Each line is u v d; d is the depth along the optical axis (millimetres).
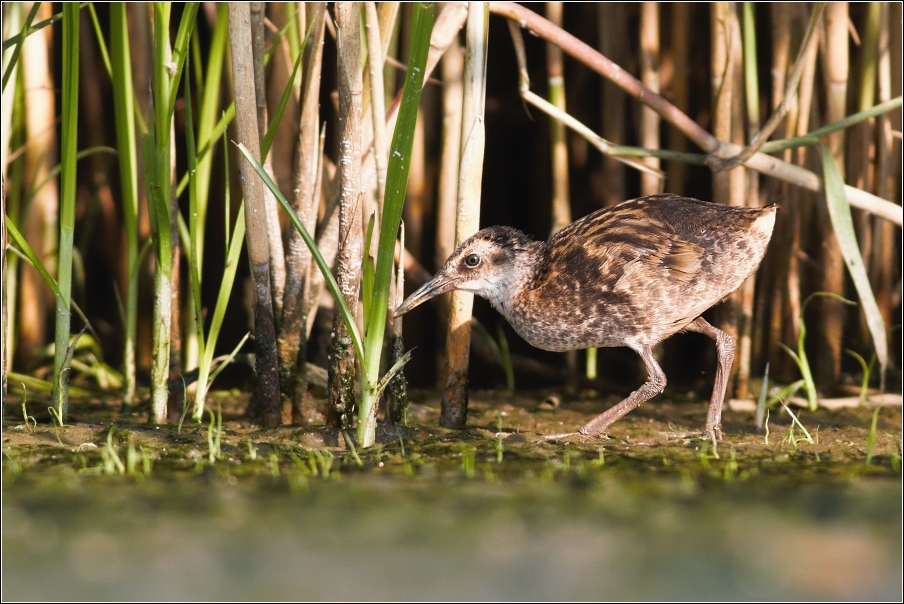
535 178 12305
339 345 7945
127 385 8992
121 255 11516
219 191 11352
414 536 5875
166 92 7695
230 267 8047
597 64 8734
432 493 6562
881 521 6145
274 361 8133
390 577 5367
